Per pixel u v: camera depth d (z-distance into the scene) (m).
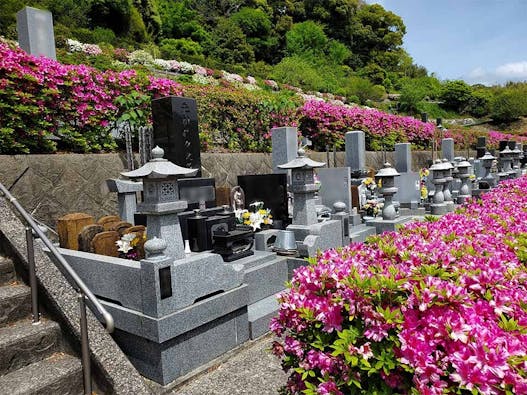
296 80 26.47
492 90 42.91
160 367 2.94
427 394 1.49
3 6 15.60
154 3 26.61
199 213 4.87
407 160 12.53
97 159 6.33
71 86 6.22
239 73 23.86
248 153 9.48
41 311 3.10
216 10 34.06
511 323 1.60
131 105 7.04
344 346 1.76
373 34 39.72
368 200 8.26
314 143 12.61
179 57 22.16
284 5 37.53
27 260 3.16
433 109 36.00
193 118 5.91
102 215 6.32
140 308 3.05
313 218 5.23
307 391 1.86
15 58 5.50
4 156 5.25
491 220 3.57
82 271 3.55
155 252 2.94
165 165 3.23
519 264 2.35
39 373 2.61
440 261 2.21
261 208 5.96
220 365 3.27
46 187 5.66
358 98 29.16
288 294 2.16
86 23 21.58
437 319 1.63
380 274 1.98
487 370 1.40
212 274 3.35
